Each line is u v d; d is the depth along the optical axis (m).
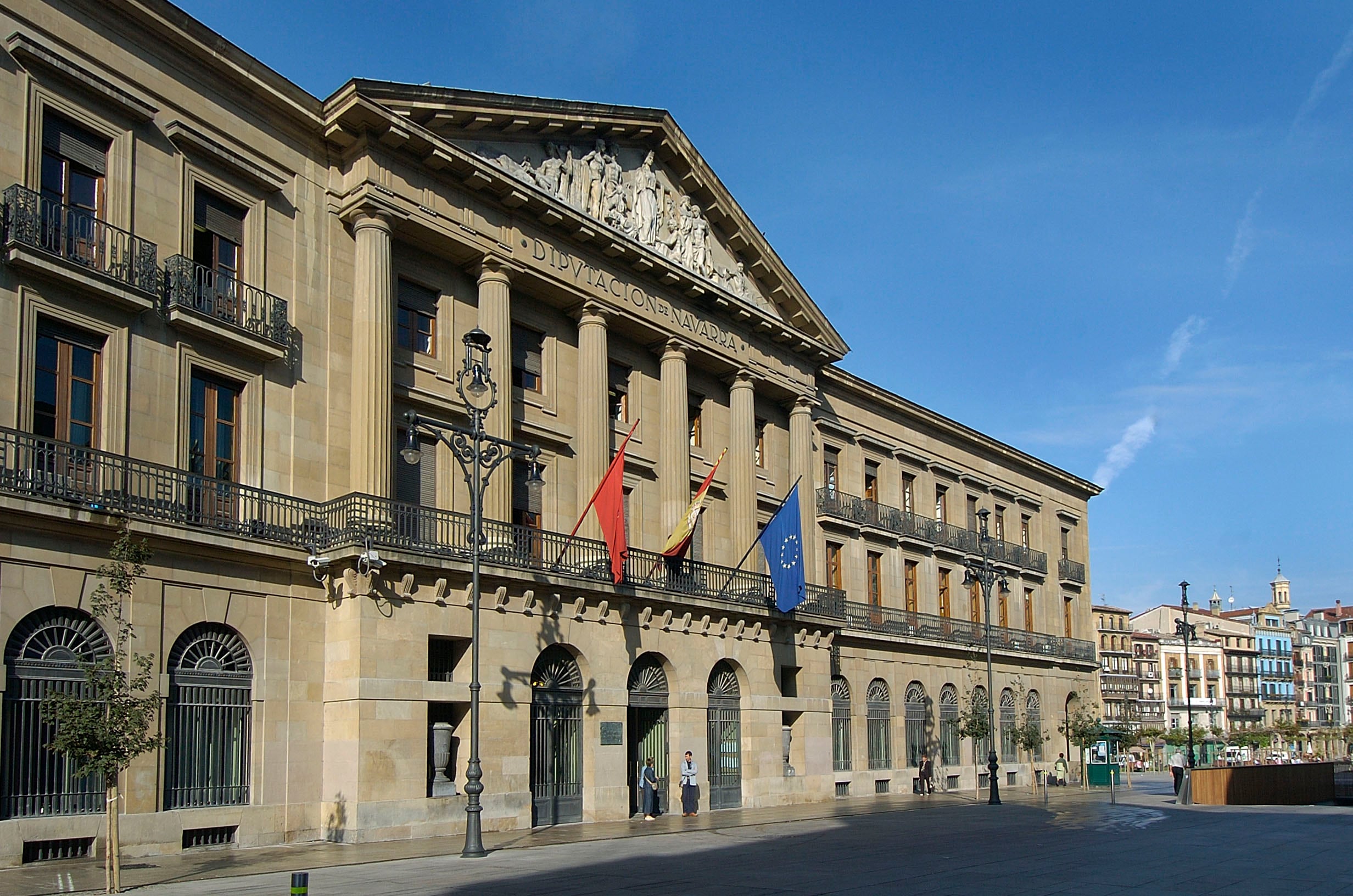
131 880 16.95
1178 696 134.75
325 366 25.92
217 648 22.72
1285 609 170.62
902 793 44.38
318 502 25.19
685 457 34.25
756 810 32.69
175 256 23.12
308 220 26.16
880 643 44.50
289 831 23.12
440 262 28.97
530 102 29.98
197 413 23.55
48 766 19.66
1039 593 59.47
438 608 25.14
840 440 45.84
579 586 28.16
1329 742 153.25
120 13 22.83
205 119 24.28
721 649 33.09
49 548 19.97
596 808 28.20
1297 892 15.30
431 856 20.20
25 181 20.84
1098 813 33.19
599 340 31.75
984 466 56.59
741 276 38.31
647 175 34.41
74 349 21.50
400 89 26.98
